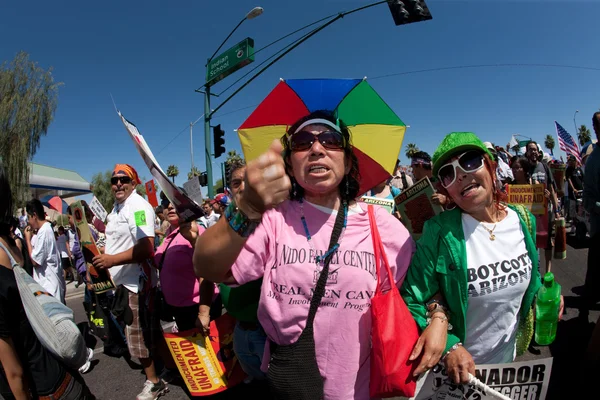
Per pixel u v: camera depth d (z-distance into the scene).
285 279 1.34
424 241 1.57
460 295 1.49
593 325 3.47
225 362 2.70
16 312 1.40
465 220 1.57
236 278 1.35
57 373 1.48
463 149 1.49
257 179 0.95
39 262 4.02
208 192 11.65
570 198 8.12
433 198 2.35
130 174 3.26
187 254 2.97
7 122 16.03
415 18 7.02
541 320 1.72
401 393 1.28
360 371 1.40
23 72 16.55
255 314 2.11
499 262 1.50
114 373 3.69
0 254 1.41
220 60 10.11
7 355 1.37
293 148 1.38
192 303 3.02
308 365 1.33
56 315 1.45
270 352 1.47
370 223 1.47
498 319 1.54
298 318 1.33
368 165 2.47
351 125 2.44
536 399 1.51
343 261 1.36
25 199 16.41
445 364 1.42
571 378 2.66
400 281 1.53
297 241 1.38
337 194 1.49
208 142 11.54
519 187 3.56
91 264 3.11
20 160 16.12
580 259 6.02
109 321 4.05
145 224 2.96
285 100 2.44
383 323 1.30
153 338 3.04
